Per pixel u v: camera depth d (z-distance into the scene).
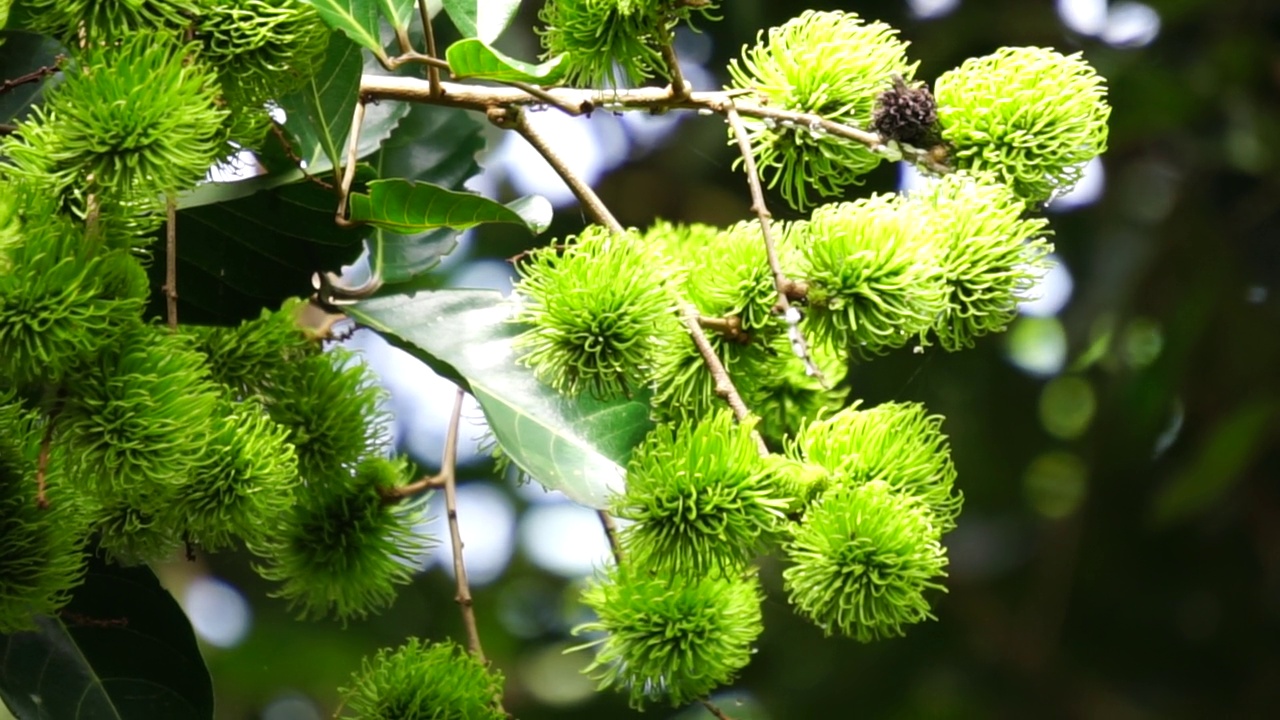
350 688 1.68
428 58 1.61
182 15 1.58
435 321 1.73
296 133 1.74
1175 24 2.65
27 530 1.58
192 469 1.60
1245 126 2.61
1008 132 1.61
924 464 1.61
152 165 1.56
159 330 1.58
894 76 1.61
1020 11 2.50
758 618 1.65
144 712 1.67
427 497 1.76
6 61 1.67
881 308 1.59
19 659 1.67
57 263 1.55
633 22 1.60
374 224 1.67
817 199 2.09
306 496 1.72
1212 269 2.65
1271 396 2.55
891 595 1.58
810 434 1.61
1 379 1.59
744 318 1.62
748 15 2.33
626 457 1.67
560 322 1.59
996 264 1.60
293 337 1.70
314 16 1.60
